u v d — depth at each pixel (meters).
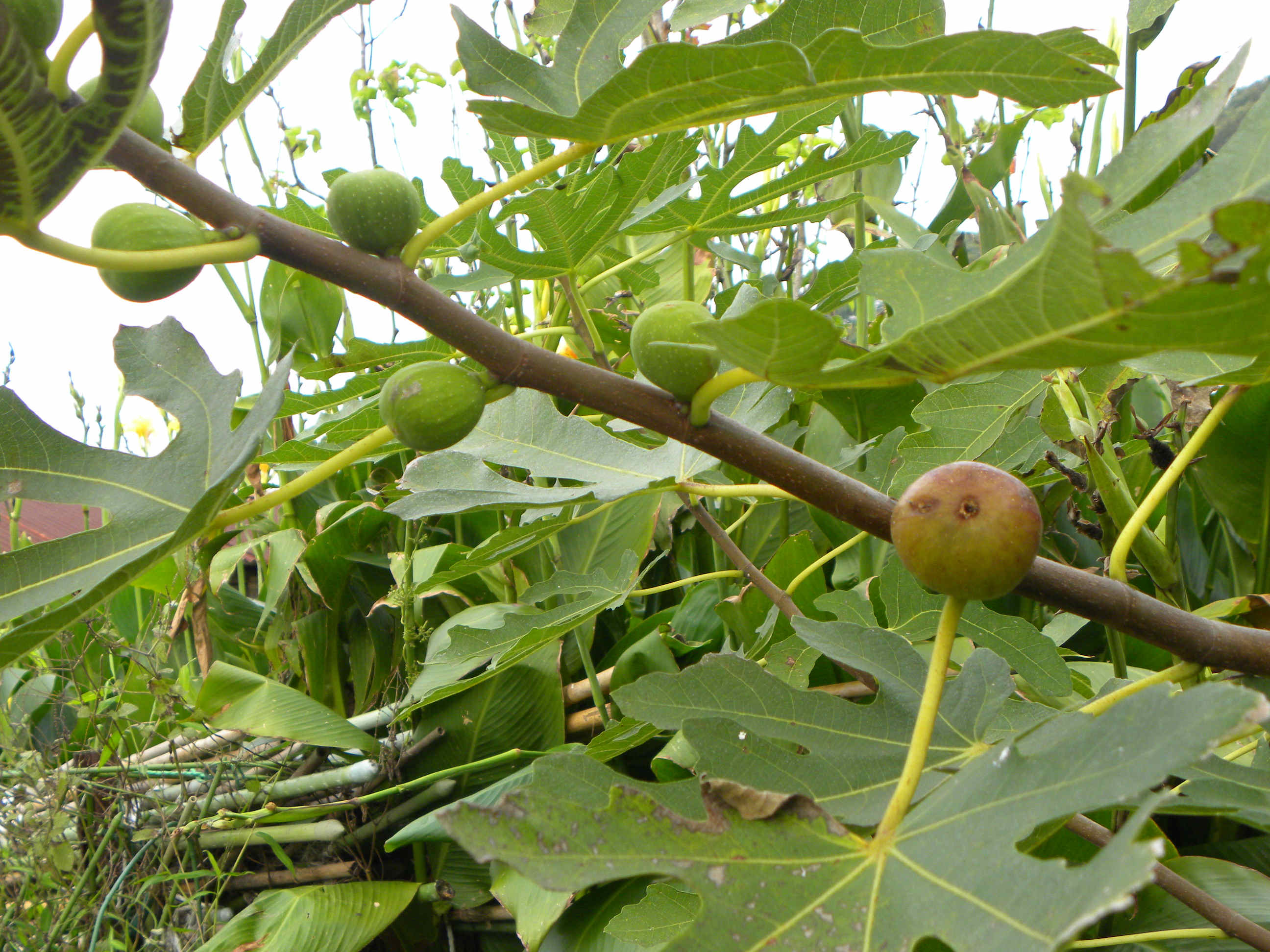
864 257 0.37
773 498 0.55
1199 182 0.37
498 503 0.57
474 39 0.44
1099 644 0.89
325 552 1.17
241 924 0.91
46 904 1.00
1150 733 0.32
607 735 0.67
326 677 1.25
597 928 0.80
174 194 0.37
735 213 0.68
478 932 1.03
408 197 0.39
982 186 1.08
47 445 0.44
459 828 0.32
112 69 0.32
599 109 0.39
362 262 0.38
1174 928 0.61
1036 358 0.31
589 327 0.62
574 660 1.10
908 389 0.91
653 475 0.63
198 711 1.04
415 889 0.97
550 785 0.39
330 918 0.91
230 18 0.40
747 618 0.88
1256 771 0.44
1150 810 0.29
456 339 0.40
